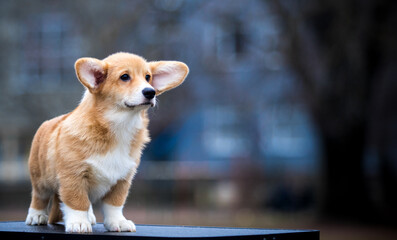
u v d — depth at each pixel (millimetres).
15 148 25625
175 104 19750
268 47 17141
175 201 21750
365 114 16594
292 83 18797
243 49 19984
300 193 20562
